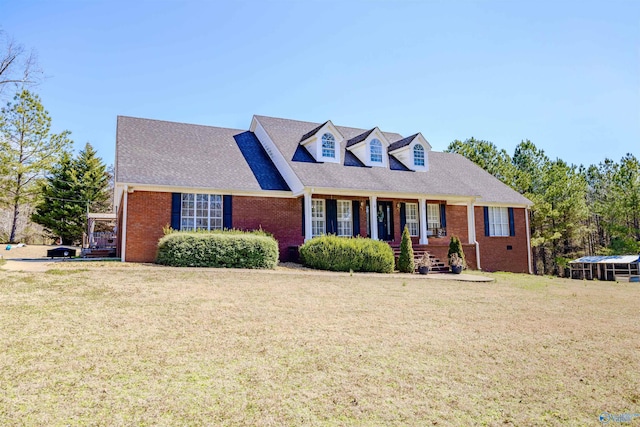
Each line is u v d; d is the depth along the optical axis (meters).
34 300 8.24
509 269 23.02
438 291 11.70
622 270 25.45
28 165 32.12
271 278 12.12
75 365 5.12
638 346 6.82
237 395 4.47
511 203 23.25
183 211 15.81
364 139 20.55
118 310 7.79
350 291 10.86
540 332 7.53
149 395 4.39
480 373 5.39
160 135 18.62
